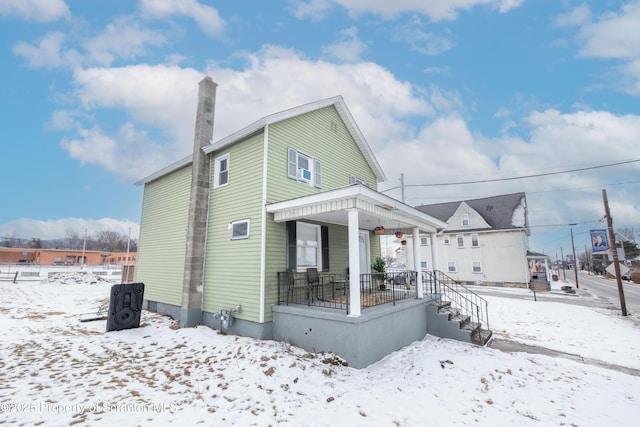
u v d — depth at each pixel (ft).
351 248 20.52
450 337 27.61
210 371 17.60
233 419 12.02
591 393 15.88
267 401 13.79
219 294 27.91
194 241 29.71
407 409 13.17
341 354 19.65
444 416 12.61
